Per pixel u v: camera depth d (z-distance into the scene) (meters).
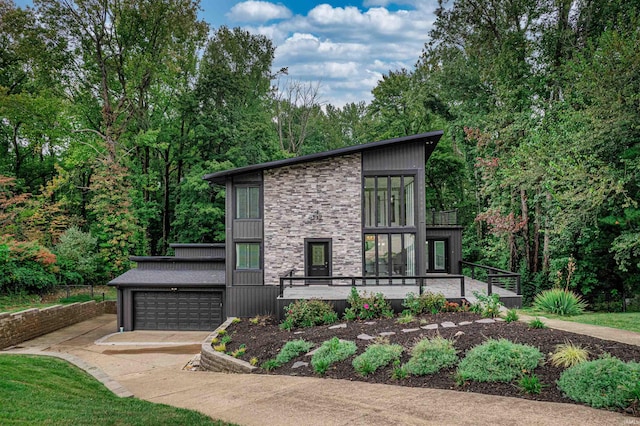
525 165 21.30
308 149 47.56
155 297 20.33
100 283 29.75
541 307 13.73
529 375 7.58
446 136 35.66
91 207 29.80
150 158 37.44
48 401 7.12
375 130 39.22
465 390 7.52
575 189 16.66
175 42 34.62
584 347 8.30
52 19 30.14
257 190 19.27
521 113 23.64
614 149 17.12
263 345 12.13
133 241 30.22
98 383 9.28
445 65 29.09
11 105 29.47
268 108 46.06
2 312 18.27
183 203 33.38
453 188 37.91
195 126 33.88
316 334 12.17
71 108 32.44
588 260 21.92
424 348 8.84
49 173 35.66
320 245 19.11
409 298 13.62
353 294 14.45
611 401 6.39
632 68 16.05
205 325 20.11
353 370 9.17
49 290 24.70
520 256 27.14
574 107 21.05
